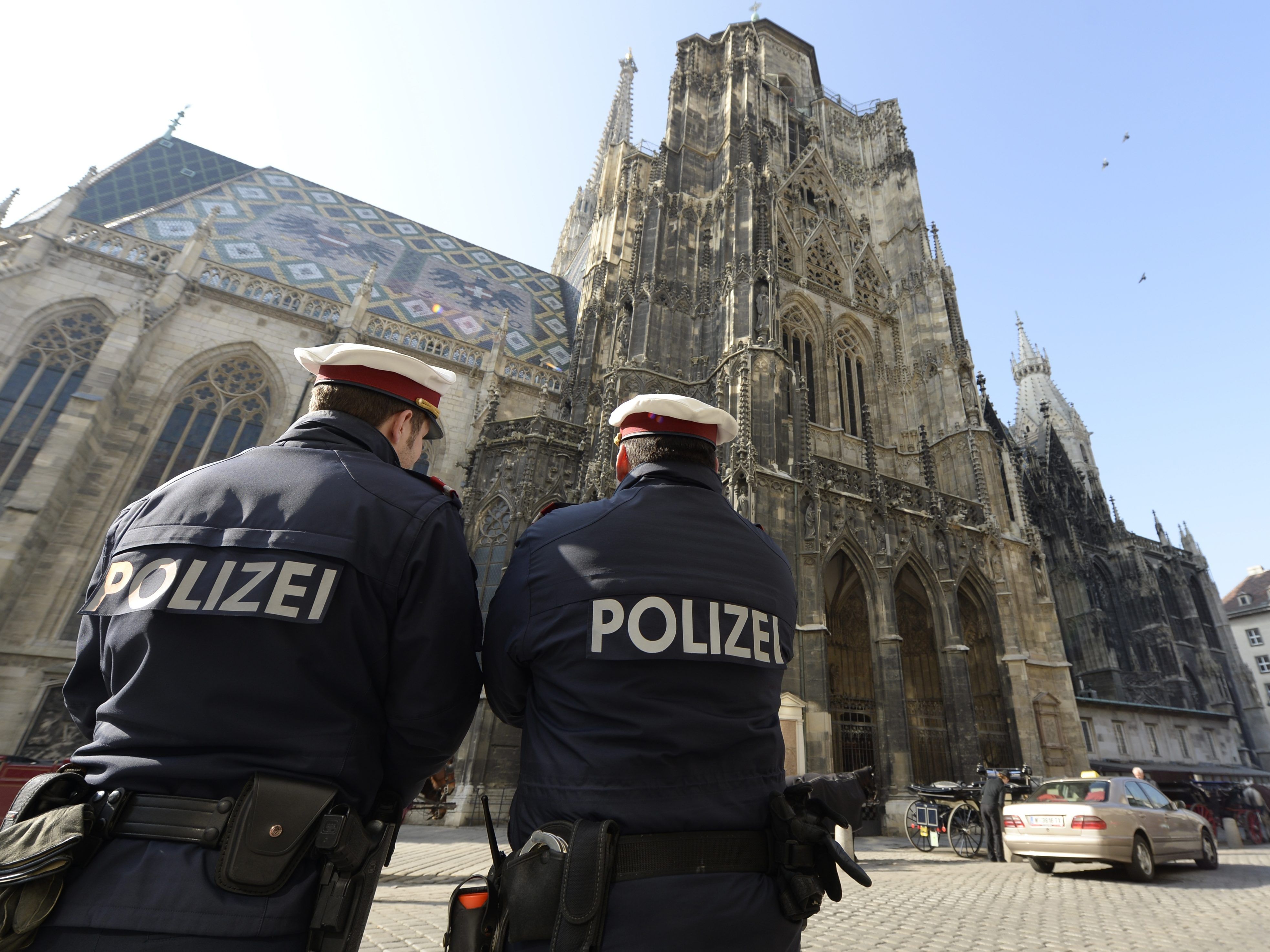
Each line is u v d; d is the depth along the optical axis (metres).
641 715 1.94
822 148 39.97
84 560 22.89
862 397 31.95
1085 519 53.97
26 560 21.33
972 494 27.77
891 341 33.94
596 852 1.70
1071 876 12.38
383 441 2.46
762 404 22.94
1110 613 50.47
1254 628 77.94
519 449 25.59
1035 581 26.80
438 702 2.04
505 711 2.42
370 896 1.79
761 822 1.99
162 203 34.94
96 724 2.04
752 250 27.06
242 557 1.84
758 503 20.67
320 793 1.67
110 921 1.40
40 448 24.20
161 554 1.87
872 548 23.06
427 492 2.30
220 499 1.98
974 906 9.13
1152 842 12.18
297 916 1.56
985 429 29.05
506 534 23.75
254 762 1.66
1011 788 15.95
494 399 28.02
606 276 33.34
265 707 1.71
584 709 1.99
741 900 1.77
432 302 37.78
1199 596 60.19
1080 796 13.19
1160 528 60.34
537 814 1.95
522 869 1.79
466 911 2.03
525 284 46.03
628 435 2.80
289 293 31.39
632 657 1.98
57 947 1.39
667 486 2.48
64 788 1.62
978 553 25.64
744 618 2.20
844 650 25.22
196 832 1.54
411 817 18.50
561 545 2.29
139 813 1.58
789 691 18.86
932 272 34.22
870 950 6.75
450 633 2.09
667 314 27.48
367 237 41.06
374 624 1.94
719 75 37.66
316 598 1.81
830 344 31.67
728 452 21.50
